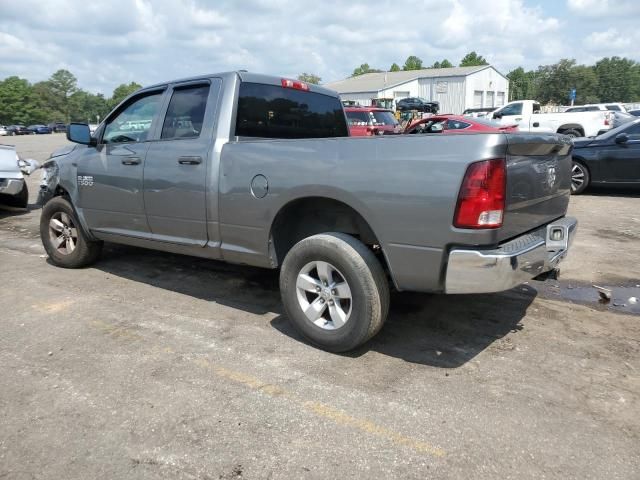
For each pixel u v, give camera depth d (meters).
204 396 3.12
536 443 2.68
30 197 11.38
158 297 4.84
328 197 3.47
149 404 3.05
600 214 8.62
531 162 3.32
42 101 130.25
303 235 4.03
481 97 53.22
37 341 3.88
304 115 5.00
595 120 18.66
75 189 5.38
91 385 3.26
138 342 3.86
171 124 4.55
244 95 4.34
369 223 3.32
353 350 3.69
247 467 2.52
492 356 3.63
